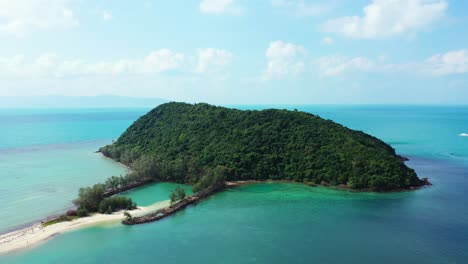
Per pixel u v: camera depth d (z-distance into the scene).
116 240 80.19
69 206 103.06
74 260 71.06
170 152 153.75
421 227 87.38
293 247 76.94
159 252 74.75
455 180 134.12
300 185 125.62
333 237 81.88
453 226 87.81
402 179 120.88
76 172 150.38
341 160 129.00
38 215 95.38
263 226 88.31
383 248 76.44
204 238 81.38
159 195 115.69
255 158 137.75
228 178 131.75
